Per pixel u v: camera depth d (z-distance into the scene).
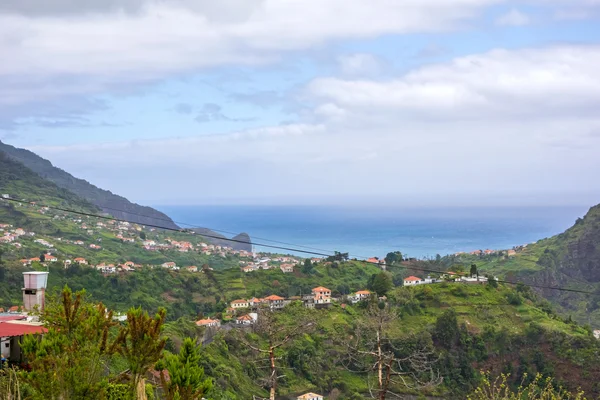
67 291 18.06
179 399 15.64
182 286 133.62
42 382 15.42
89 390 15.75
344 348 84.88
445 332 90.44
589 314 175.75
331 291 126.25
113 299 118.50
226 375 63.53
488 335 93.94
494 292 110.06
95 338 17.36
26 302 29.64
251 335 79.38
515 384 87.62
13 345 24.36
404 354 80.00
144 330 16.88
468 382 84.75
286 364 76.75
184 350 16.62
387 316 29.30
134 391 17.06
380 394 26.14
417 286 112.69
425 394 75.50
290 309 95.88
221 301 121.81
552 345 90.69
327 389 76.50
